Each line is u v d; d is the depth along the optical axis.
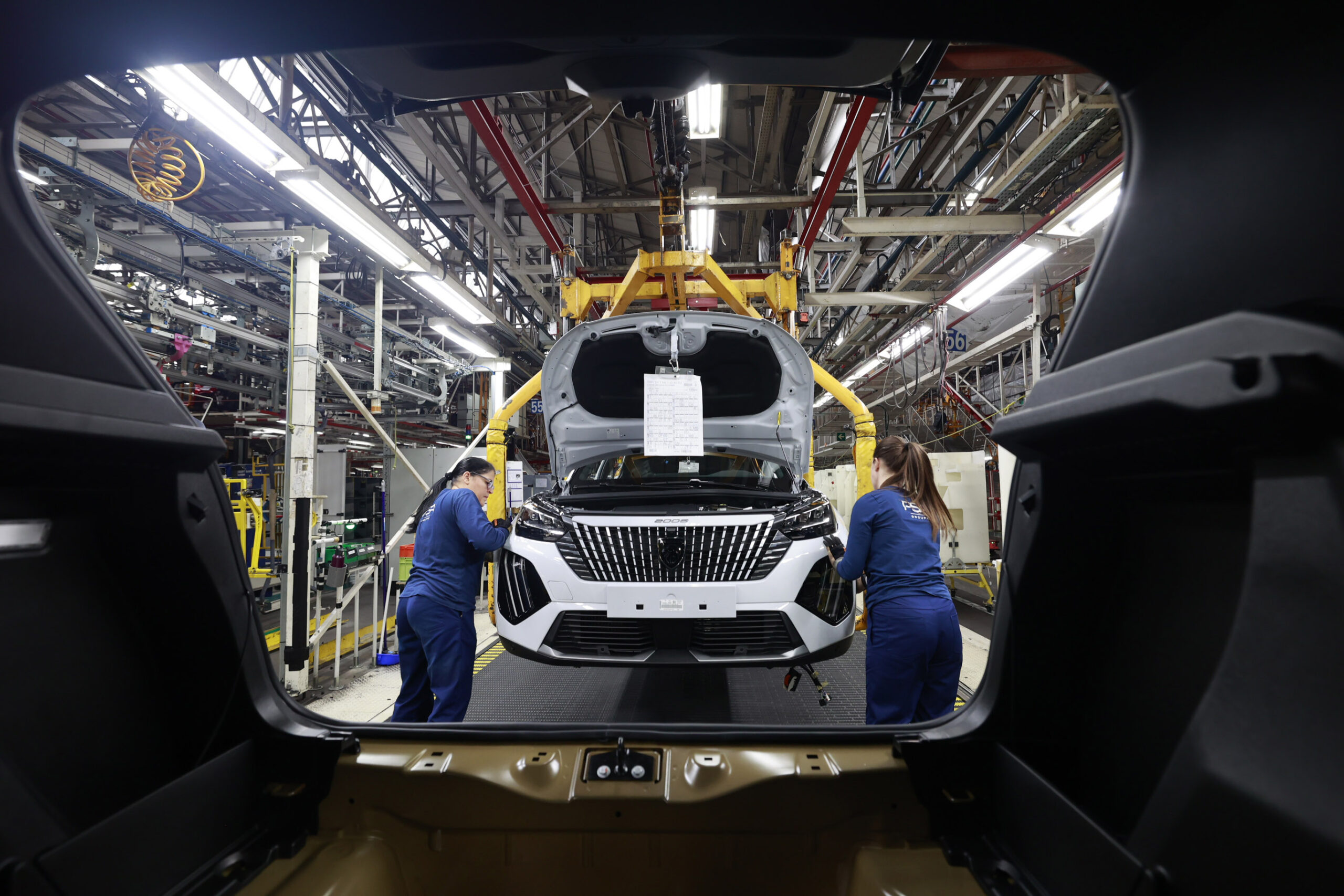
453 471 3.04
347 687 3.59
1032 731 0.97
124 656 0.91
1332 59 0.54
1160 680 0.77
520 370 10.45
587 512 2.79
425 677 2.64
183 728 1.00
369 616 5.89
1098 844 0.73
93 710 0.84
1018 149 4.77
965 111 4.54
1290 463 0.54
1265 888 0.52
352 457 9.15
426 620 2.47
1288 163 0.57
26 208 0.76
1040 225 3.85
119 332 0.86
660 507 2.97
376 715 3.12
